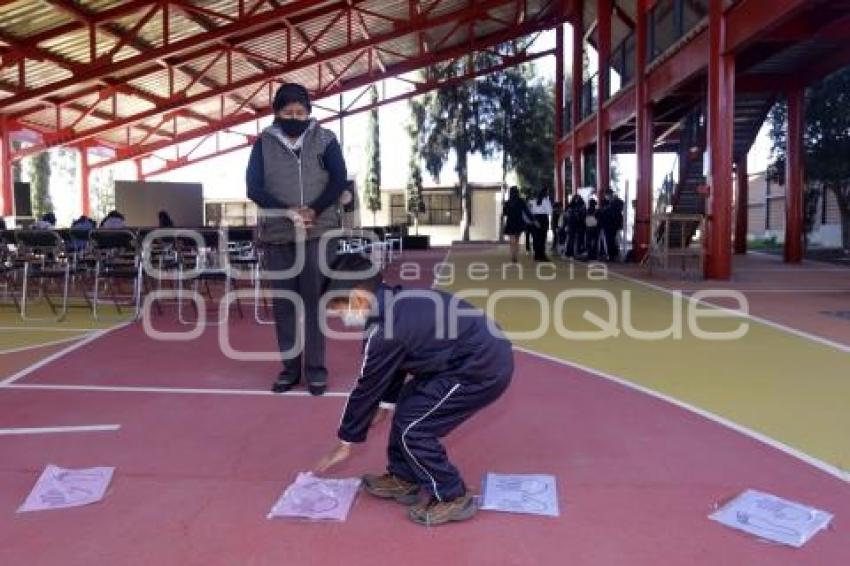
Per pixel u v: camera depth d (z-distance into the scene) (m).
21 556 2.41
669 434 3.64
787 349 5.73
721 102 10.63
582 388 4.56
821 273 12.28
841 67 12.55
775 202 24.45
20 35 15.06
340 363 5.38
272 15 15.27
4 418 3.96
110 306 8.80
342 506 2.75
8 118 20.02
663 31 14.83
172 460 3.30
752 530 2.56
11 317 7.82
